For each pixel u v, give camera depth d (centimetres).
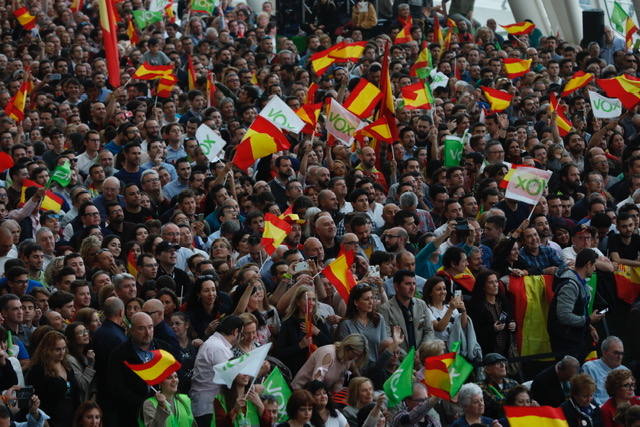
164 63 5481
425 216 3816
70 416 2580
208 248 3522
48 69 5262
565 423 2362
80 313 2722
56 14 6284
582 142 4747
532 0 7550
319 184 3922
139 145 3931
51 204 3550
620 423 2591
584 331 3231
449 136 4359
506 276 3303
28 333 2764
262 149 3662
